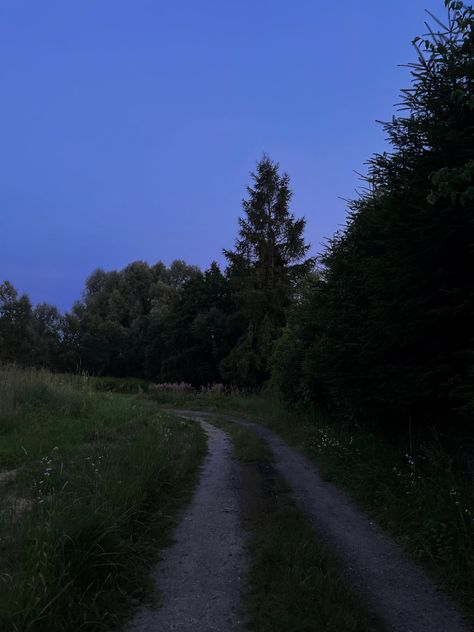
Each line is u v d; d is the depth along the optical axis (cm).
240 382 3459
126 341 6562
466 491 557
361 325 871
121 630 363
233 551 527
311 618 371
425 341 672
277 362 1939
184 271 8338
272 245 3659
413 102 657
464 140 579
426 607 409
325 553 498
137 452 791
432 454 662
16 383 1352
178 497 730
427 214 604
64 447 920
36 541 391
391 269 659
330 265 1132
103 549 429
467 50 592
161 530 579
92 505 480
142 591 425
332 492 794
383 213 721
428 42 528
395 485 678
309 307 1545
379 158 703
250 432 1491
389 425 909
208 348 4319
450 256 621
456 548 473
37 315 7306
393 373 740
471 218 574
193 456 1025
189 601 412
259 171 3722
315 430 1272
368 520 644
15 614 321
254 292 3462
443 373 644
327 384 1134
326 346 1009
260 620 373
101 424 1214
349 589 423
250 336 3484
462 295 580
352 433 1052
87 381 1819
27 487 646
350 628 363
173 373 4497
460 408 573
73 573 391
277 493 779
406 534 554
